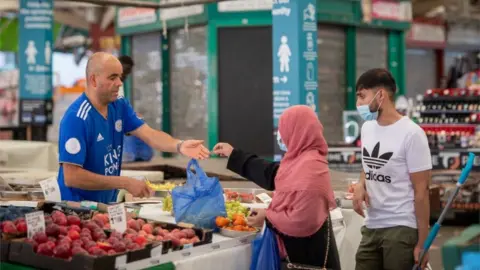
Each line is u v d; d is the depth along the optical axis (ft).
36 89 34.06
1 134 33.91
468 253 8.49
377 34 41.81
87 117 12.60
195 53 38.99
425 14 53.11
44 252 9.53
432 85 55.42
